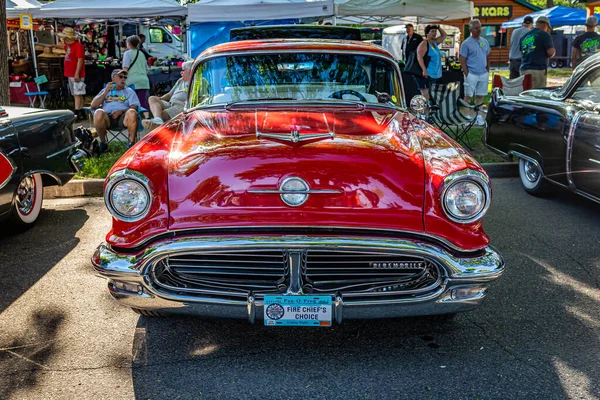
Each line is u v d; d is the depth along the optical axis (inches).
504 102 261.7
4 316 141.3
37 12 465.4
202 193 112.0
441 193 112.0
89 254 183.8
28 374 116.1
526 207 233.8
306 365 120.1
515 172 288.8
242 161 115.1
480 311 144.3
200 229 110.3
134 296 114.4
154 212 112.2
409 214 111.3
